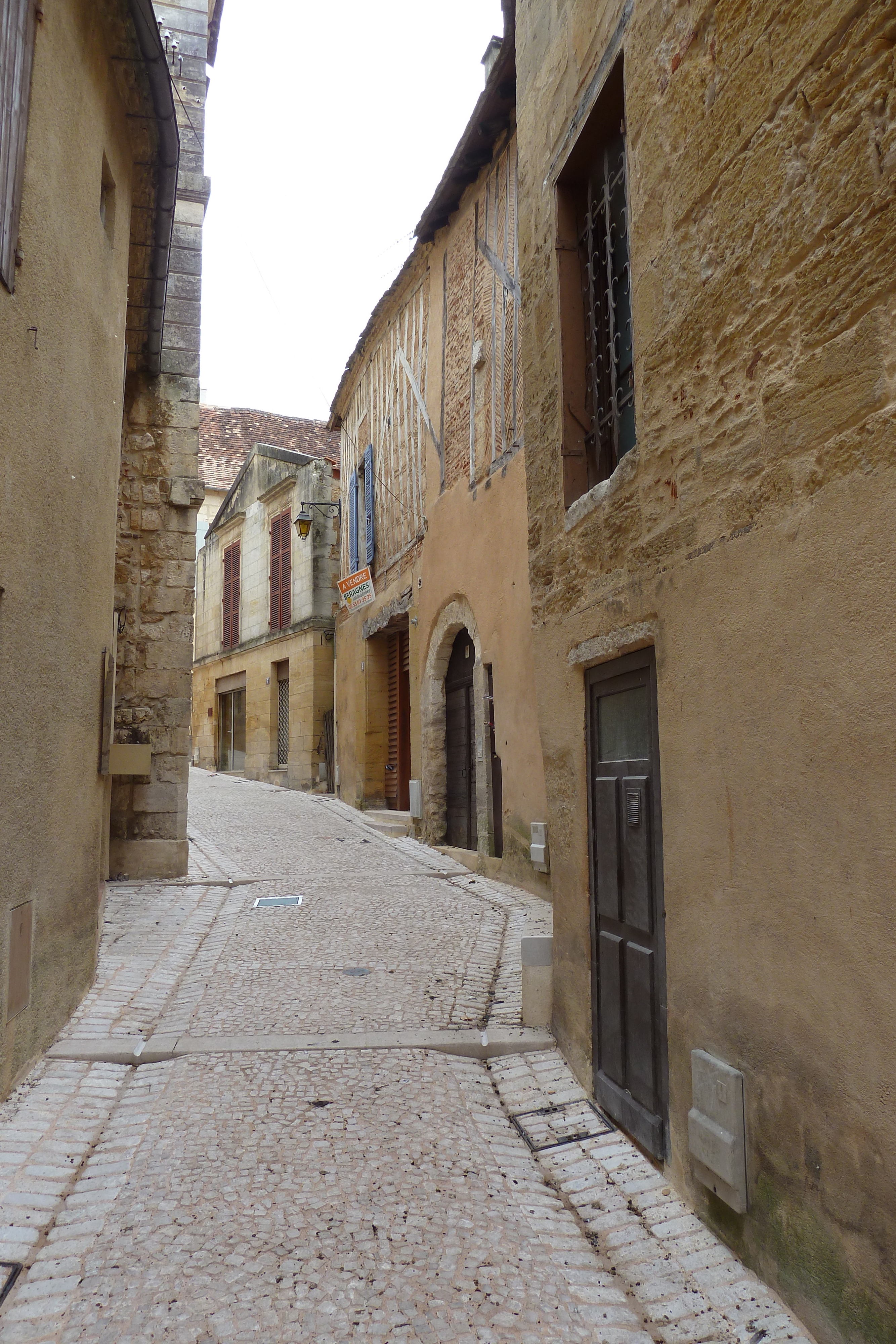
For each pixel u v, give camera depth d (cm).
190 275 963
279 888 876
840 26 219
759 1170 255
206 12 1002
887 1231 198
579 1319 250
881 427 204
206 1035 466
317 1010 510
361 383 1520
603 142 430
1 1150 333
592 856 409
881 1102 201
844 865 217
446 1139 360
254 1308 252
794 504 239
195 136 977
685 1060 303
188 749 916
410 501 1221
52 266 405
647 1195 312
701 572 292
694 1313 246
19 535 368
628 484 356
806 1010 232
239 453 2831
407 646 1393
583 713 419
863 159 211
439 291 1113
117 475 581
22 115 352
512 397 870
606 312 441
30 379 378
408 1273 270
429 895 840
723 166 279
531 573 490
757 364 260
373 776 1459
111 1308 251
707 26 291
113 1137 360
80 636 475
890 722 200
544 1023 480
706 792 288
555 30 466
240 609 2188
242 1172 329
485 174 960
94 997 514
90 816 516
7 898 365
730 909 272
